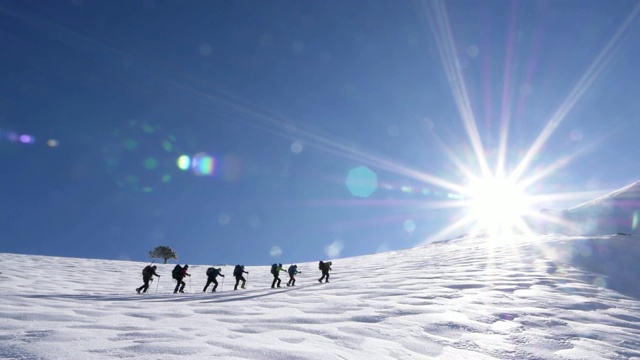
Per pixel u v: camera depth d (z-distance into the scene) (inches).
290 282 666.8
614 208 1476.4
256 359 146.9
